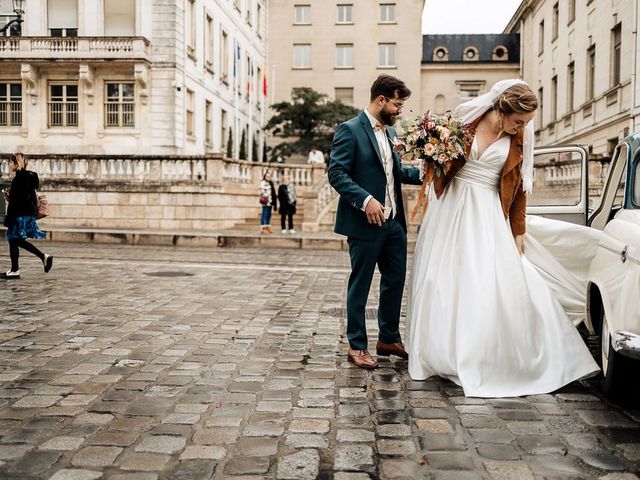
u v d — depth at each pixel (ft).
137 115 92.94
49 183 73.36
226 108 121.90
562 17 108.06
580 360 14.57
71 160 74.23
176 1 92.12
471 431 11.68
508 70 165.37
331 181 15.61
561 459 10.43
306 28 158.92
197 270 36.78
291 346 18.38
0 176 50.85
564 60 106.52
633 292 11.87
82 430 11.59
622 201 16.38
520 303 14.38
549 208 21.56
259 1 148.97
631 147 14.99
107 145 93.15
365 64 158.81
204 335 19.72
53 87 93.66
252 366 16.15
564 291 17.40
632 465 10.19
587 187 21.43
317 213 73.67
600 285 13.94
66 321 21.53
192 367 15.98
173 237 56.54
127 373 15.38
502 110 14.64
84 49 89.97
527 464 10.21
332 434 11.48
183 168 74.02
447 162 14.88
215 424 11.94
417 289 15.66
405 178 16.76
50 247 50.42
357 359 16.21
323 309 24.66
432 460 10.36
